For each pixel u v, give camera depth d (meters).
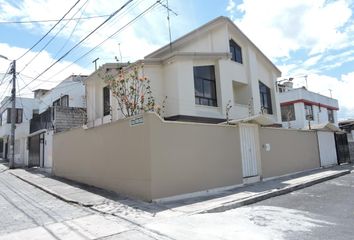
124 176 10.26
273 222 7.02
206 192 10.42
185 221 7.12
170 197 9.36
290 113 28.17
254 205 9.01
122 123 10.50
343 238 5.83
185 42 17.38
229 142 11.85
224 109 16.47
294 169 16.20
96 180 12.13
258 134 13.78
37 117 22.97
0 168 22.83
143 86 13.82
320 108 30.50
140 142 9.52
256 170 13.38
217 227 6.66
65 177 15.24
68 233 6.51
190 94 15.02
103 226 6.93
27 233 6.60
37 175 17.30
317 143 19.19
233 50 19.08
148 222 7.11
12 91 22.73
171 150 9.62
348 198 9.55
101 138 11.86
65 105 24.97
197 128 10.58
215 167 10.98
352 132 33.44
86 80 20.25
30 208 9.02
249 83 19.44
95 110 19.52
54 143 17.03
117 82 13.76
